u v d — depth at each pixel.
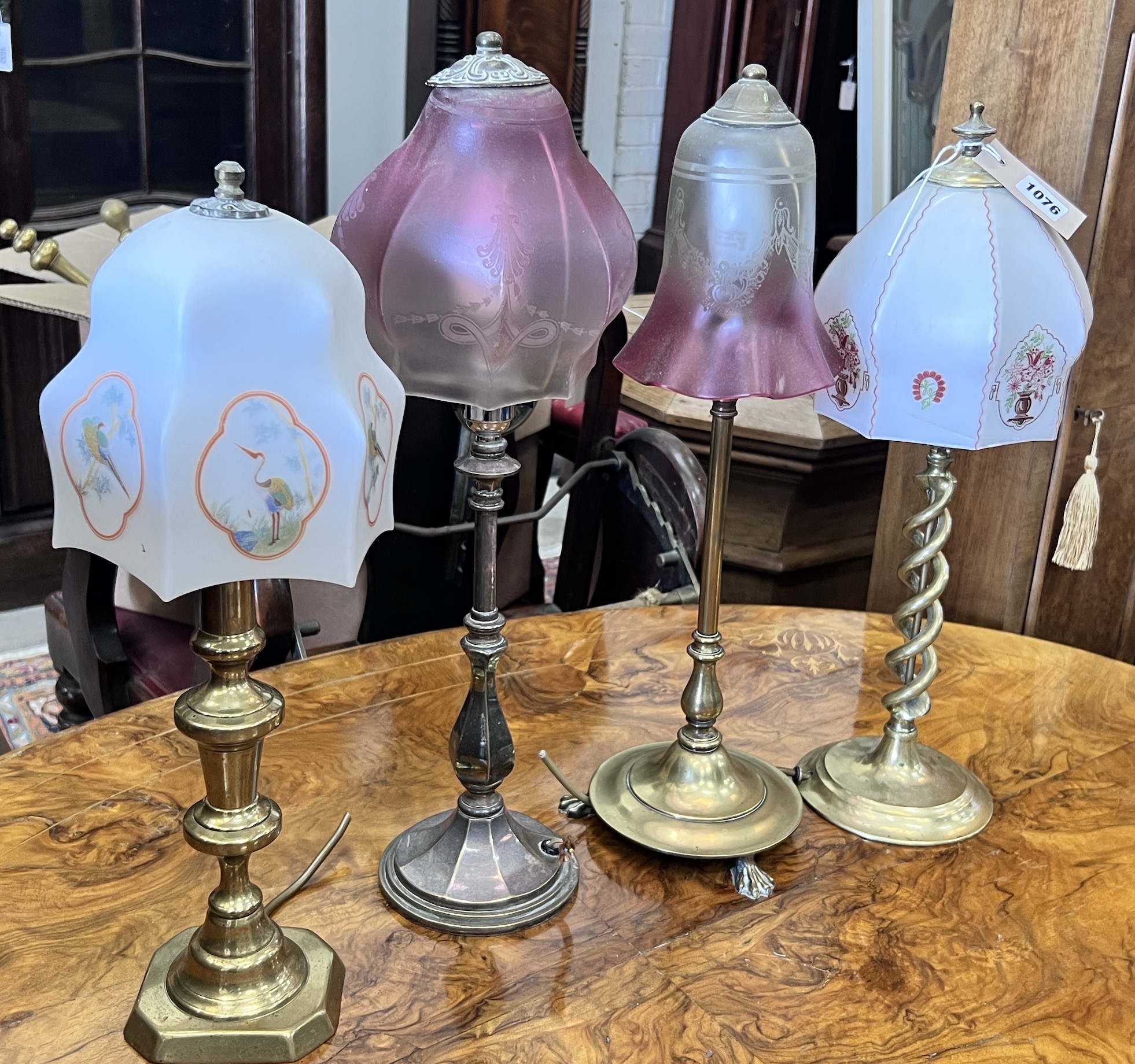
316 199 2.79
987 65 1.30
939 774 0.96
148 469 0.52
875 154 2.39
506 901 0.79
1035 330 0.84
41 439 2.58
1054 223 0.85
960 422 0.85
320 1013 0.69
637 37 3.21
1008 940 0.81
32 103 2.40
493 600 0.76
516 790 0.94
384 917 0.80
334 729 1.00
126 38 2.47
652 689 1.09
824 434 1.79
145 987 0.70
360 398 0.57
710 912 0.82
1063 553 1.36
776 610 1.26
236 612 0.61
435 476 1.72
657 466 1.59
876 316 0.85
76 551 1.29
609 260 0.68
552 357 0.69
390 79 2.84
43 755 0.94
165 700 1.03
